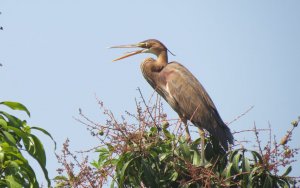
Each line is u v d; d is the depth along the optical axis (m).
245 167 10.34
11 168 7.43
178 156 10.59
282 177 10.45
